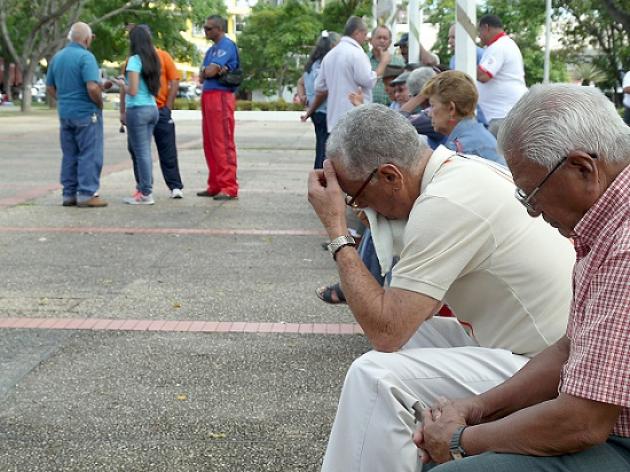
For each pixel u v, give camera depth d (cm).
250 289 593
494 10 3484
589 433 195
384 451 246
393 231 288
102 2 4019
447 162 274
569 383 194
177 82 974
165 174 996
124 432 362
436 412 240
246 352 462
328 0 3928
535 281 263
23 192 1056
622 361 187
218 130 983
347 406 255
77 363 445
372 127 272
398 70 728
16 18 4000
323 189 281
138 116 926
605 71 3362
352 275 269
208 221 854
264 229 816
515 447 208
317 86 787
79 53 904
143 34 913
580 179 196
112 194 1040
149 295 575
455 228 258
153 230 802
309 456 342
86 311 537
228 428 367
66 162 937
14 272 639
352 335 493
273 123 2967
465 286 271
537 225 265
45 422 371
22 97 3591
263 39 4134
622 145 195
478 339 279
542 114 198
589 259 199
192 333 495
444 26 3497
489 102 803
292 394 405
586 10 3167
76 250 716
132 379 422
